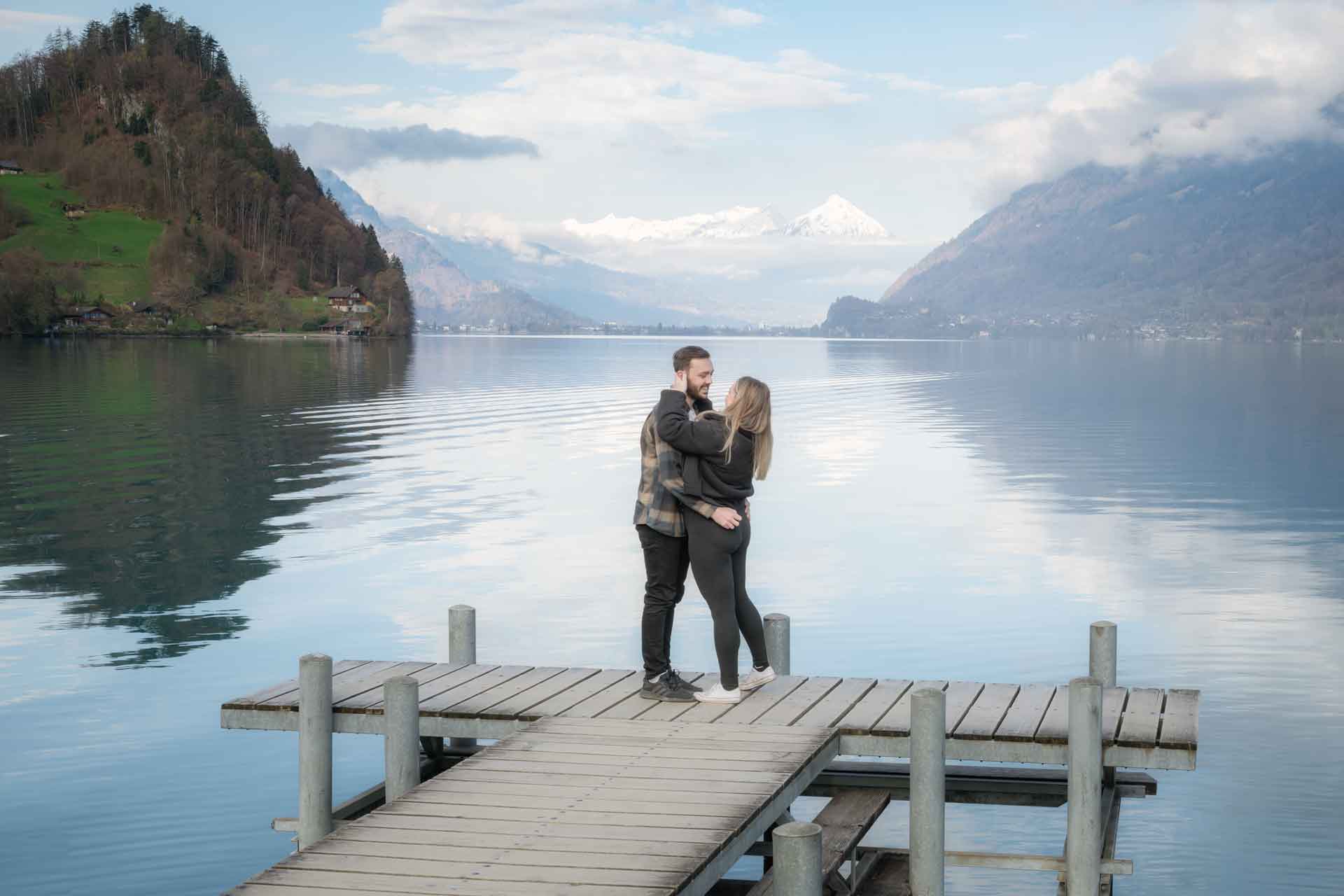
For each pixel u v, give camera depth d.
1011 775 8.14
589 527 23.67
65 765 11.00
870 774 8.01
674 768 6.66
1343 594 18.19
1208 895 8.72
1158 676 14.09
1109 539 23.05
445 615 16.61
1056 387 80.69
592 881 5.17
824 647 15.20
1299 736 12.02
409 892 5.09
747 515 8.10
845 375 95.50
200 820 9.84
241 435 41.00
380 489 28.66
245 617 16.58
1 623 16.30
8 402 56.53
